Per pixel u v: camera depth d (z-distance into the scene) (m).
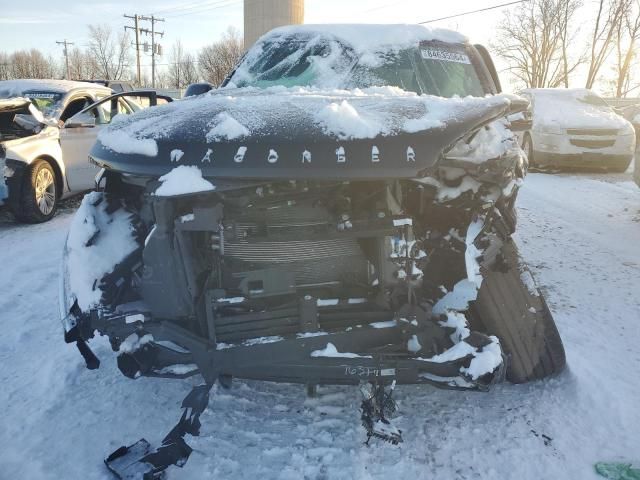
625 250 5.75
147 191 2.20
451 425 2.59
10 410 2.73
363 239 2.42
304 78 3.58
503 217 2.54
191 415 2.13
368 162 2.07
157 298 2.25
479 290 2.71
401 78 3.53
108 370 3.12
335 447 2.42
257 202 2.21
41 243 6.07
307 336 2.22
